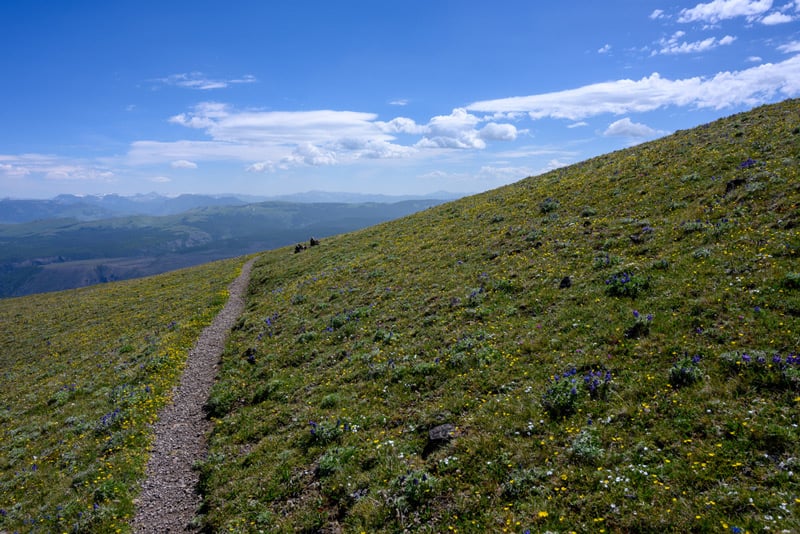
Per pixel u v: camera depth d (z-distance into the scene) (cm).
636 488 843
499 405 1247
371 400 1554
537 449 1032
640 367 1200
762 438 855
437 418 1297
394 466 1146
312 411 1606
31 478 1631
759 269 1430
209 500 1299
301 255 5709
